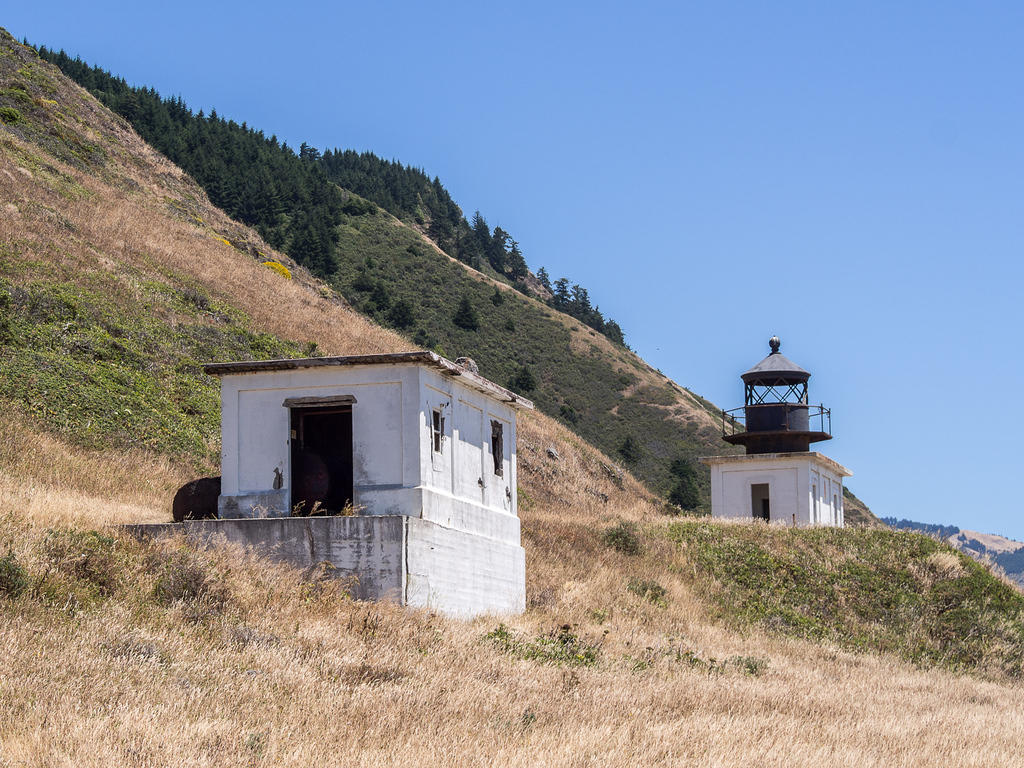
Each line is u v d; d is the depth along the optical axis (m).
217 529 20.25
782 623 31.33
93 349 38.44
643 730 12.80
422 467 21.30
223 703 11.93
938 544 37.88
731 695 16.80
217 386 41.34
